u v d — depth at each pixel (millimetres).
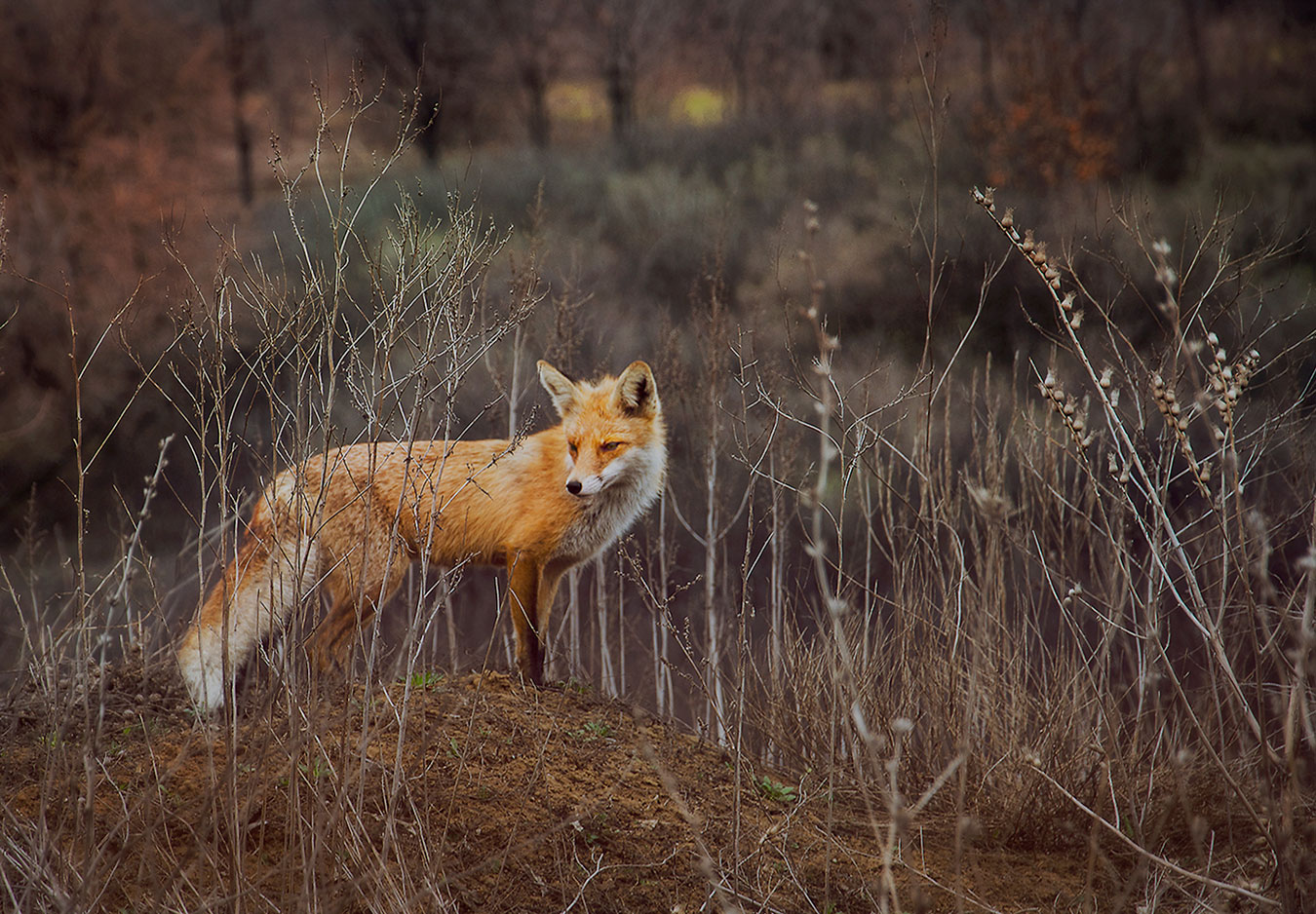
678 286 25906
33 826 4863
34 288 22031
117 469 20141
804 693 7301
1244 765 5715
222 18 38812
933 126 6250
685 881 5609
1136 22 38562
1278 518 7254
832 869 5840
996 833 6520
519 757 6285
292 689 4977
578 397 8328
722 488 11086
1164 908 5590
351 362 5652
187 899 4773
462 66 43406
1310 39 37969
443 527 7766
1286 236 18266
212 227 6758
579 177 35781
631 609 12141
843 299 23109
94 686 6188
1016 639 7152
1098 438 8812
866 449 6715
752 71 48562
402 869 4887
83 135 28500
